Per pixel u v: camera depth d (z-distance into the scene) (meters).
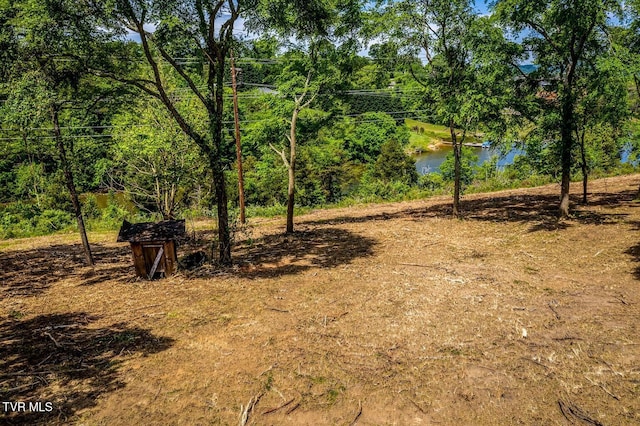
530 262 9.74
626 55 10.49
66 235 21.48
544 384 5.11
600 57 10.94
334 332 6.79
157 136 19.47
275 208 23.97
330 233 15.36
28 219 26.47
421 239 13.08
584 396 4.84
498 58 12.02
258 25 10.01
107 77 10.16
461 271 9.54
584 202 15.77
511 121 12.58
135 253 10.41
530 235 12.07
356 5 12.89
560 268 9.14
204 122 19.39
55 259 14.66
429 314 7.28
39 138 12.73
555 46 11.88
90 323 7.75
